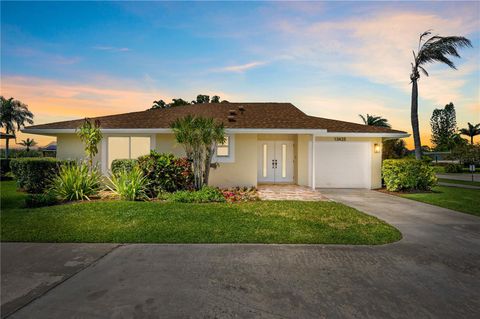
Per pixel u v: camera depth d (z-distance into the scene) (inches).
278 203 352.8
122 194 367.6
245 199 379.2
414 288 138.4
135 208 306.7
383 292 134.0
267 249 194.9
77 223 250.8
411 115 729.6
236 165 519.2
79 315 112.7
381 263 171.0
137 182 372.8
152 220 262.4
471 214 316.5
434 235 232.2
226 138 486.6
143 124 511.5
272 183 599.5
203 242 208.1
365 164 564.1
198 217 274.5
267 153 602.2
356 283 143.6
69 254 183.2
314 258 178.7
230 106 672.4
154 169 402.6
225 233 226.8
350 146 565.6
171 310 116.9
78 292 132.2
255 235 222.7
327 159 567.2
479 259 178.9
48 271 156.5
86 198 364.2
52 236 215.5
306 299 127.0
